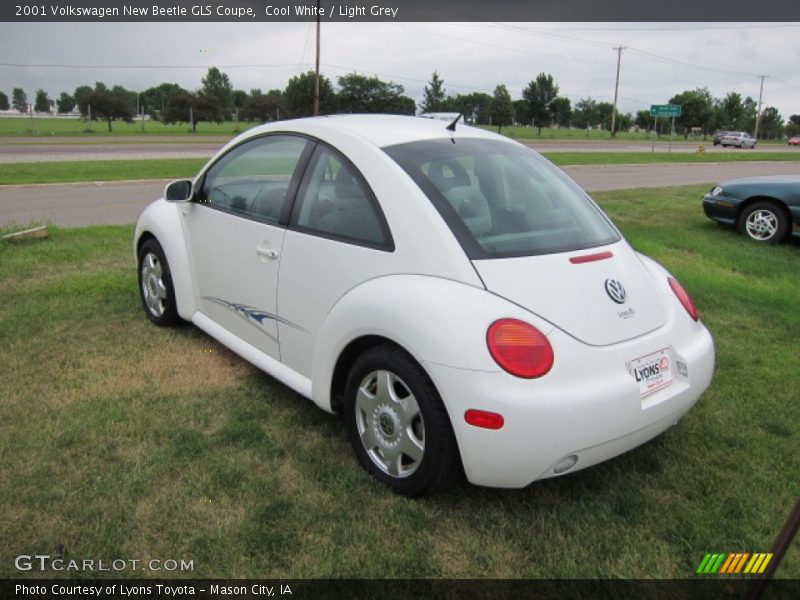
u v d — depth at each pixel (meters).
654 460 3.30
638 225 10.09
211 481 2.96
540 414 2.48
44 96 121.50
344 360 3.14
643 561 2.58
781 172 24.75
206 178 4.24
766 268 7.43
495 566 2.53
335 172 3.27
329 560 2.52
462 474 2.78
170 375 4.05
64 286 5.73
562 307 2.71
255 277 3.66
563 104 90.50
